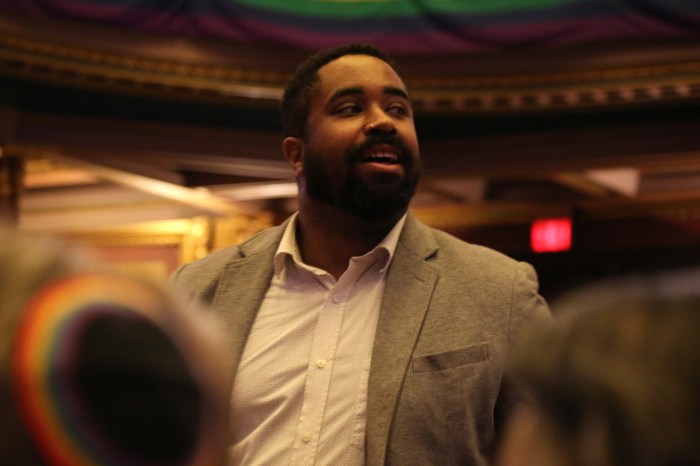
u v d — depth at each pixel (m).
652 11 6.65
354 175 1.91
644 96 6.89
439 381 1.71
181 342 0.62
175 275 2.06
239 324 1.88
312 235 1.98
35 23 6.78
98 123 7.59
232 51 7.26
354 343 1.80
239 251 2.05
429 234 1.98
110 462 0.57
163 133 7.74
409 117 2.03
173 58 7.16
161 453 0.58
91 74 7.08
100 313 0.59
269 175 8.17
